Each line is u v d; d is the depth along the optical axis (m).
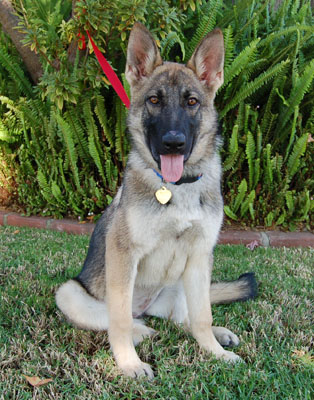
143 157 0.98
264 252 1.58
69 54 1.70
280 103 1.73
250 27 1.80
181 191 0.93
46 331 1.00
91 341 0.98
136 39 1.01
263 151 1.70
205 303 0.97
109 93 1.79
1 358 0.90
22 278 1.27
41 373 0.88
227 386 0.85
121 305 0.92
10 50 2.03
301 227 1.79
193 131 0.97
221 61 1.01
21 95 1.98
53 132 1.77
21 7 1.62
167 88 0.96
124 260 0.93
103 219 1.08
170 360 0.91
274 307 1.14
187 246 0.97
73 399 0.81
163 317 1.11
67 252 1.50
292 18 1.80
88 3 1.41
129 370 0.89
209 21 1.63
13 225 1.90
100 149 1.77
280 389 0.85
